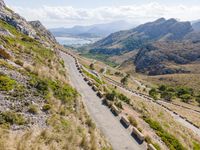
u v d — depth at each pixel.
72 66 61.53
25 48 33.84
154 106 68.94
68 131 16.94
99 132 21.95
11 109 15.90
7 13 63.41
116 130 24.75
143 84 190.75
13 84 18.88
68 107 21.70
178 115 78.31
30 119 15.88
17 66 23.14
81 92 37.31
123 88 95.25
